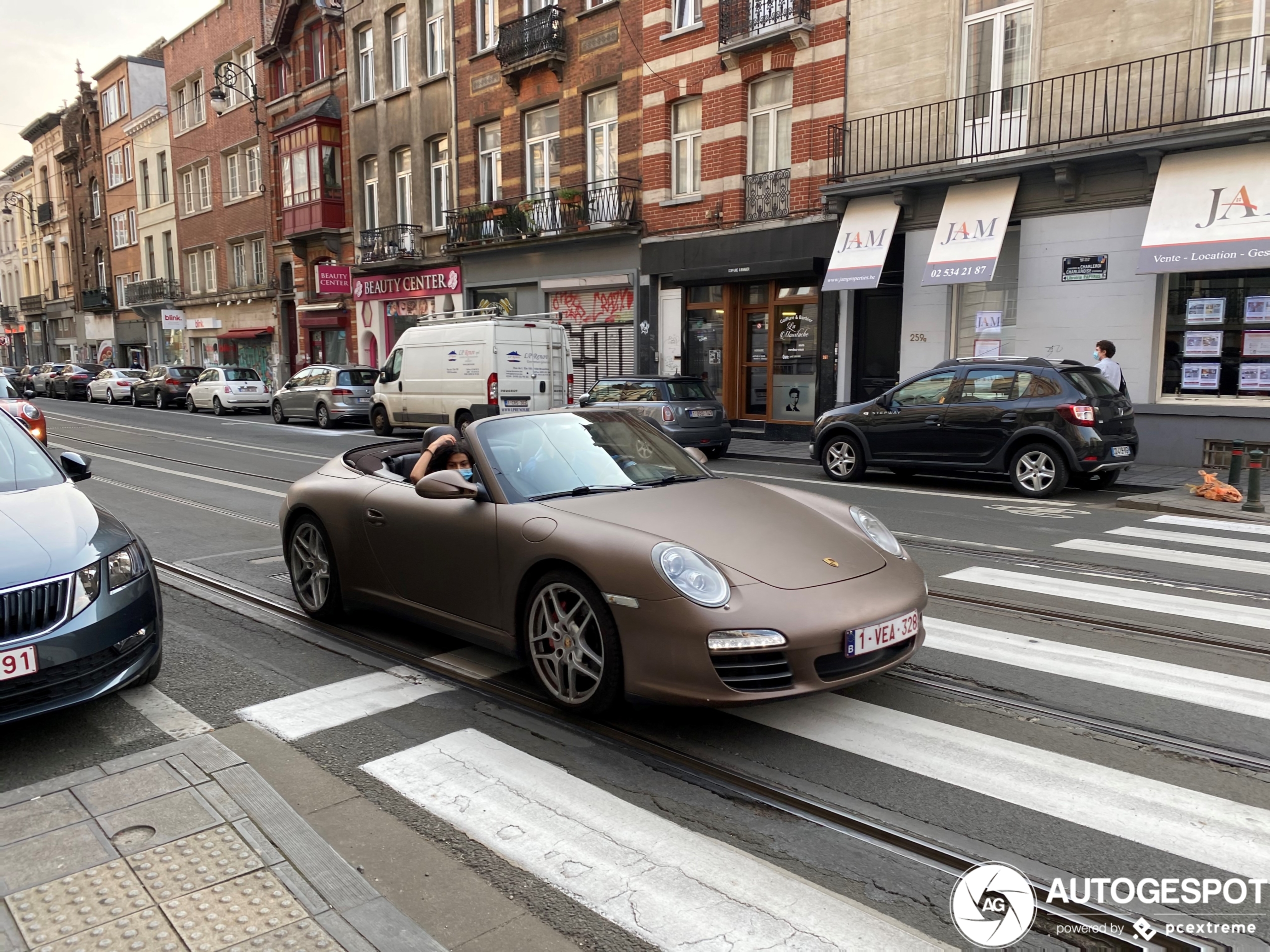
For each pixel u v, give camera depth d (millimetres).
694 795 3307
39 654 3637
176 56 39875
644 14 19516
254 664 4871
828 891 2678
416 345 18766
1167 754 3574
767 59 17125
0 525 4027
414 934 2479
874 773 3447
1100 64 12977
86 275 52375
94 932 2498
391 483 5195
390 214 28188
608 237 20688
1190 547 7551
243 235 36094
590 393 15297
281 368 34625
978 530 8367
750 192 17875
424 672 4680
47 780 3496
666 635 3545
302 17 31391
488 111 24062
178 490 11586
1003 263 14375
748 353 18672
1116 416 10414
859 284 15297
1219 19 11961
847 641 3566
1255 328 11992
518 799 3293
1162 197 12109
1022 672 4523
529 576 4160
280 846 2943
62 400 38812
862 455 11898
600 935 2490
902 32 15188
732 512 4215
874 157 15656
